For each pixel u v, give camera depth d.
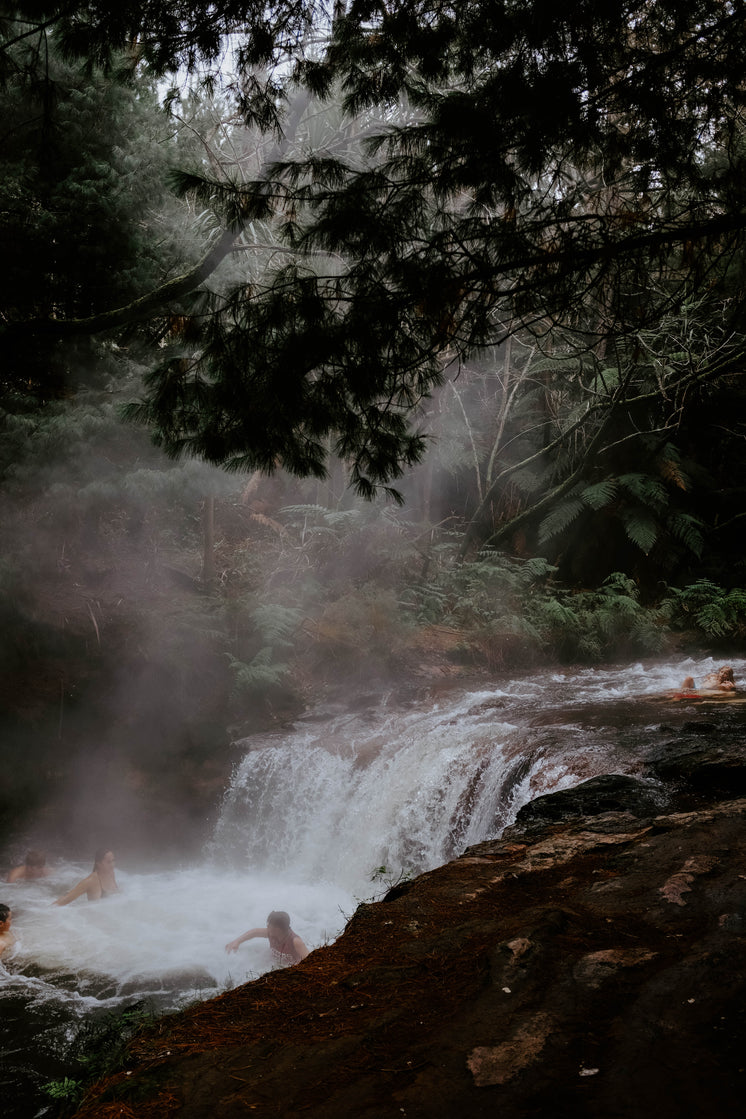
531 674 13.73
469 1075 2.15
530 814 5.51
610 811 5.34
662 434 16.66
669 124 4.05
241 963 7.61
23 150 10.45
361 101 4.66
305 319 4.43
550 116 3.91
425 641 14.22
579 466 16.67
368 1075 2.19
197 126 11.52
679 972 2.61
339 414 4.85
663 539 16.89
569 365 15.84
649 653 14.78
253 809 11.05
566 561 17.66
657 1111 1.96
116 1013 6.60
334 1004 2.70
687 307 12.48
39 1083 5.61
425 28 4.25
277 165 4.45
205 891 9.86
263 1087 2.18
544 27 3.80
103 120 10.61
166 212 12.02
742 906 3.14
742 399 17.75
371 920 3.53
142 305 9.15
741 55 3.85
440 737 10.14
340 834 10.05
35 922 8.73
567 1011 2.45
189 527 17.45
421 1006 2.60
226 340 4.64
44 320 9.23
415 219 4.38
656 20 4.08
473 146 4.07
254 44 4.61
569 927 3.11
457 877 4.07
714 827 4.23
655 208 4.39
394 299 4.35
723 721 9.23
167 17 4.74
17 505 12.43
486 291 4.31
